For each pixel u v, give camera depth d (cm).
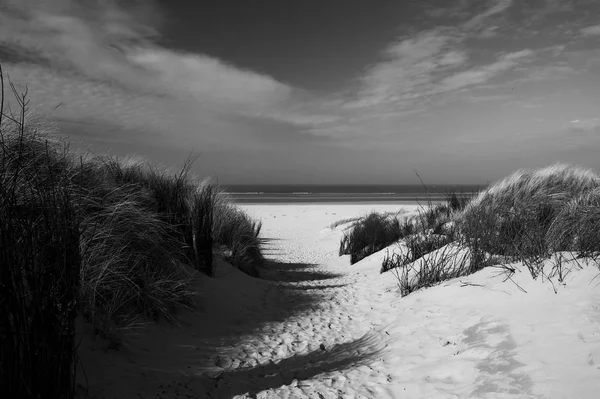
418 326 404
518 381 251
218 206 891
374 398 291
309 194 7225
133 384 302
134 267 427
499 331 324
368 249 1091
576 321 292
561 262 383
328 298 648
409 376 312
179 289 485
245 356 396
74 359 259
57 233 235
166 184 654
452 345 336
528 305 346
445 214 998
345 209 3106
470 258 533
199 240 603
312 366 369
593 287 329
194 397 298
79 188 398
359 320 514
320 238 1762
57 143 435
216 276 630
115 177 575
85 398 264
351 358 383
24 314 210
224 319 504
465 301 413
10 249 207
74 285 243
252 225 1305
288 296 660
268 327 491
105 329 345
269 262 1148
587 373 234
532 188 755
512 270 423
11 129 365
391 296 588
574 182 782
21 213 242
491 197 765
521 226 538
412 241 745
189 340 421
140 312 409
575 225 431
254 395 307
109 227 397
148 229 473
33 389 207
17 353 202
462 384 273
